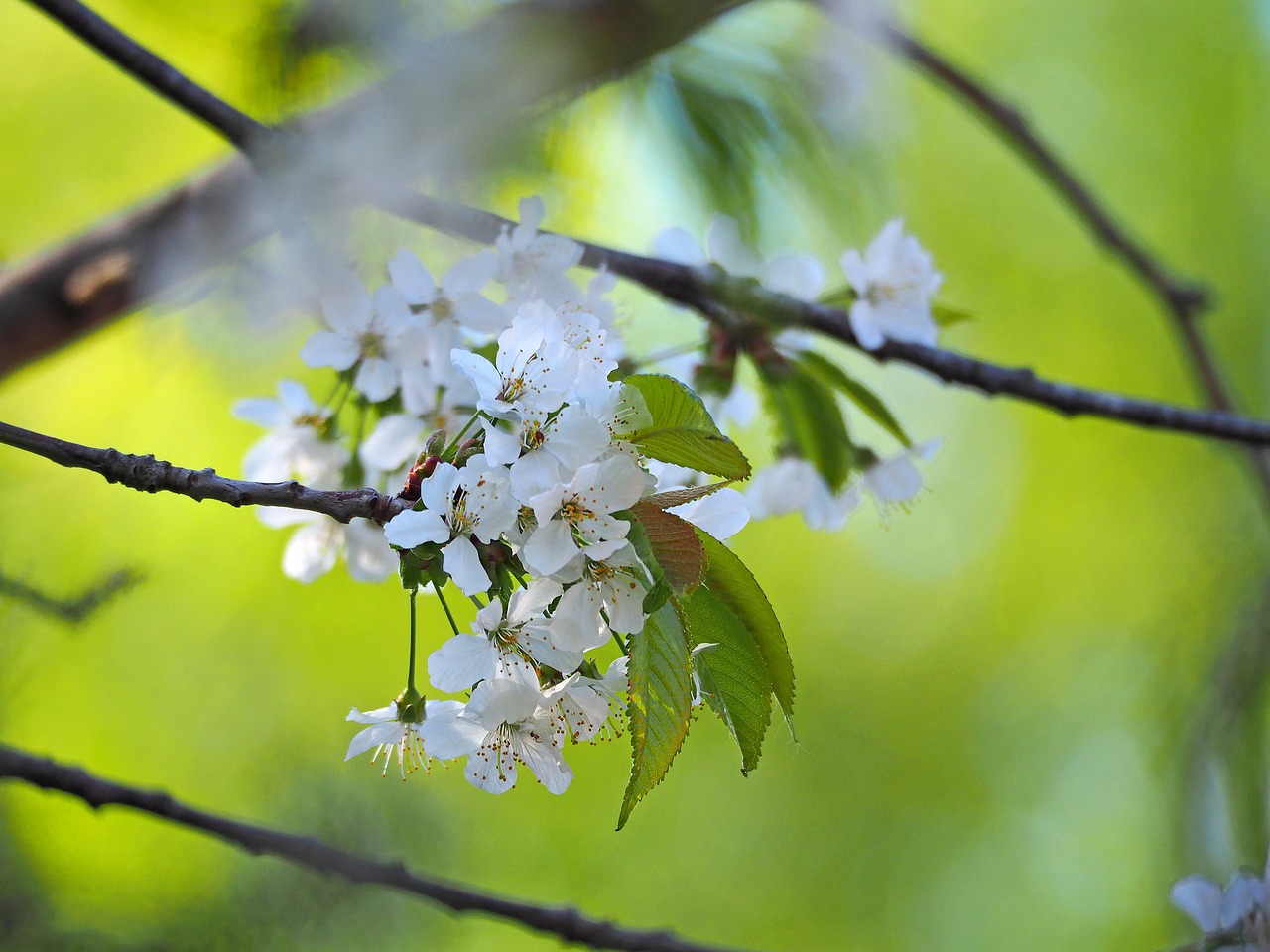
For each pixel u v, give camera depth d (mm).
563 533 2207
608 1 2332
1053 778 6027
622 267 2371
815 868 5617
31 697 3529
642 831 5324
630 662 2205
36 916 2312
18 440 2188
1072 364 6000
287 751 3293
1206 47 5980
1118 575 6016
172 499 3938
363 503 2213
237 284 2391
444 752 2240
